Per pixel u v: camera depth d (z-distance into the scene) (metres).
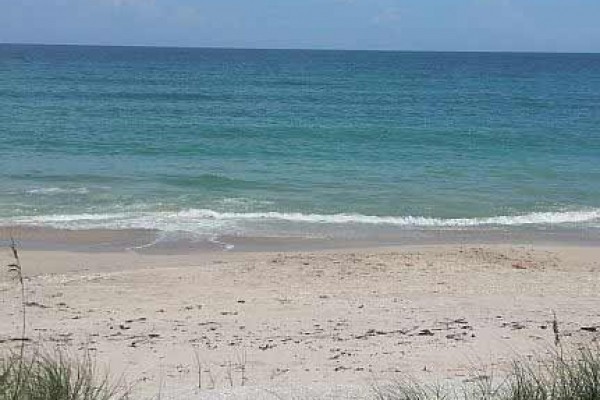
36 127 37.84
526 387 5.64
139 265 14.87
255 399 6.54
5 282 13.20
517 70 142.75
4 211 19.28
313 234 17.97
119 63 138.12
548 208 21.16
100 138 34.38
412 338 9.55
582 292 12.95
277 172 25.98
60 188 22.28
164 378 7.67
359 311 11.29
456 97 69.75
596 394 5.29
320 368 8.13
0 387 5.33
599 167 28.17
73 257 15.38
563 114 52.97
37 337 9.62
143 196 21.47
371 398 6.44
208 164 27.56
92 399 5.68
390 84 90.00
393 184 24.09
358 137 36.84
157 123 41.75
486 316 10.84
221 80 91.94
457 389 6.40
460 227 19.00
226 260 15.30
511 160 29.84
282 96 67.38
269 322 10.59
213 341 9.48
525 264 15.29
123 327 10.26
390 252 16.12
